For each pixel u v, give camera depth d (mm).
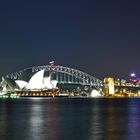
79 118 96812
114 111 129875
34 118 96750
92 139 58375
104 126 76000
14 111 129375
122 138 59250
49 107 163375
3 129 71000
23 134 63969
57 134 63938
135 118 96125
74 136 61531
